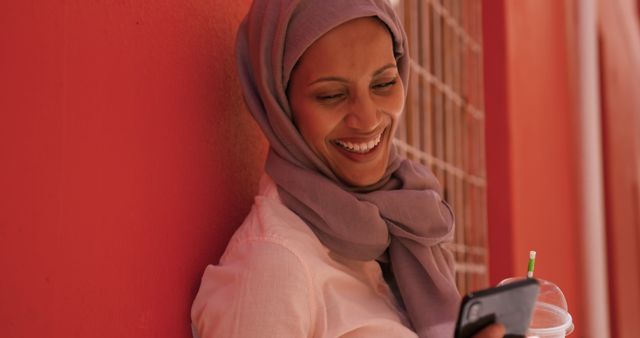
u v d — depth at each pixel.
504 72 4.27
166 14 1.82
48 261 1.43
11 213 1.37
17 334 1.36
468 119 4.12
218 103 2.01
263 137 2.25
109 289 1.57
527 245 4.46
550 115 5.32
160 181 1.74
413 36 3.44
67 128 1.50
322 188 1.81
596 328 6.00
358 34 1.80
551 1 5.51
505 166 4.24
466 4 4.18
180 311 1.77
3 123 1.36
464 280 3.94
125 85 1.66
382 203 1.87
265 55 1.85
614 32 7.50
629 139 8.20
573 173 6.02
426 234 1.93
